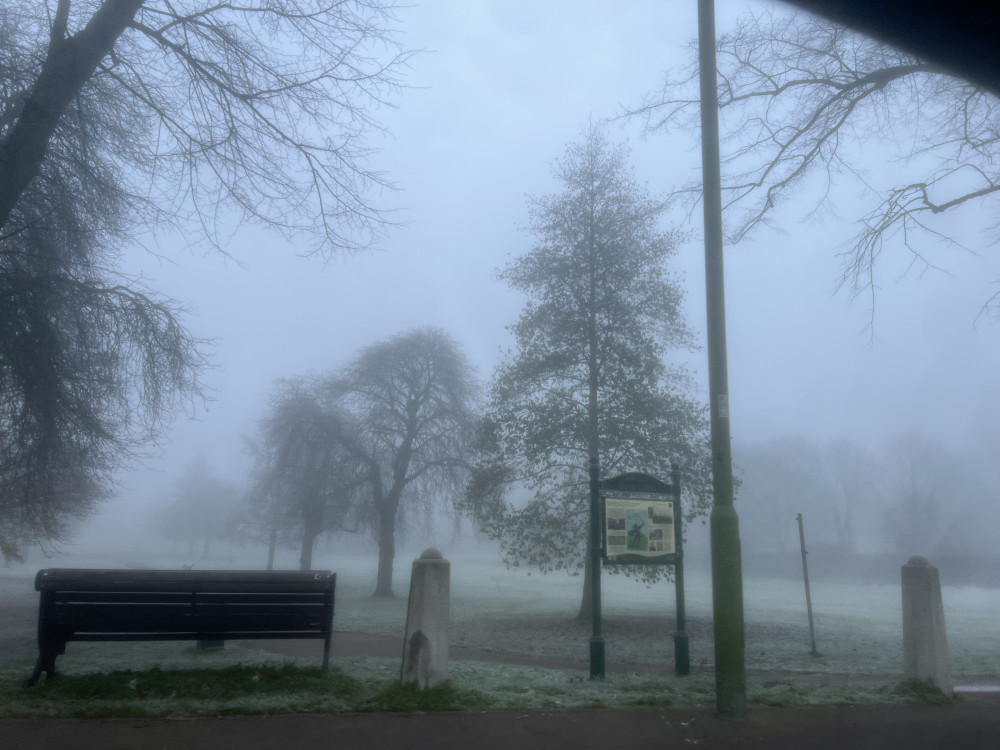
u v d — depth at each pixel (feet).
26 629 49.24
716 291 24.32
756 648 46.70
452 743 18.53
